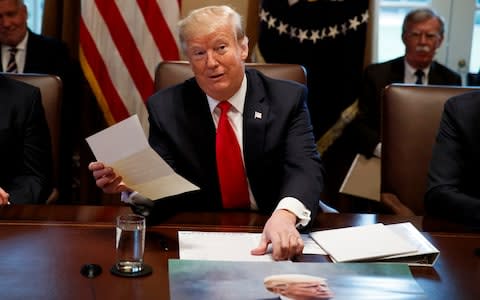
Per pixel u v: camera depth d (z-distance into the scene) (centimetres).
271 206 209
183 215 189
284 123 203
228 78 194
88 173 370
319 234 172
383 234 169
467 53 391
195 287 132
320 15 343
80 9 352
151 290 134
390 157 246
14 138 232
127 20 333
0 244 158
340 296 131
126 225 144
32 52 343
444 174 215
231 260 151
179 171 205
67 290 133
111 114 337
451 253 164
